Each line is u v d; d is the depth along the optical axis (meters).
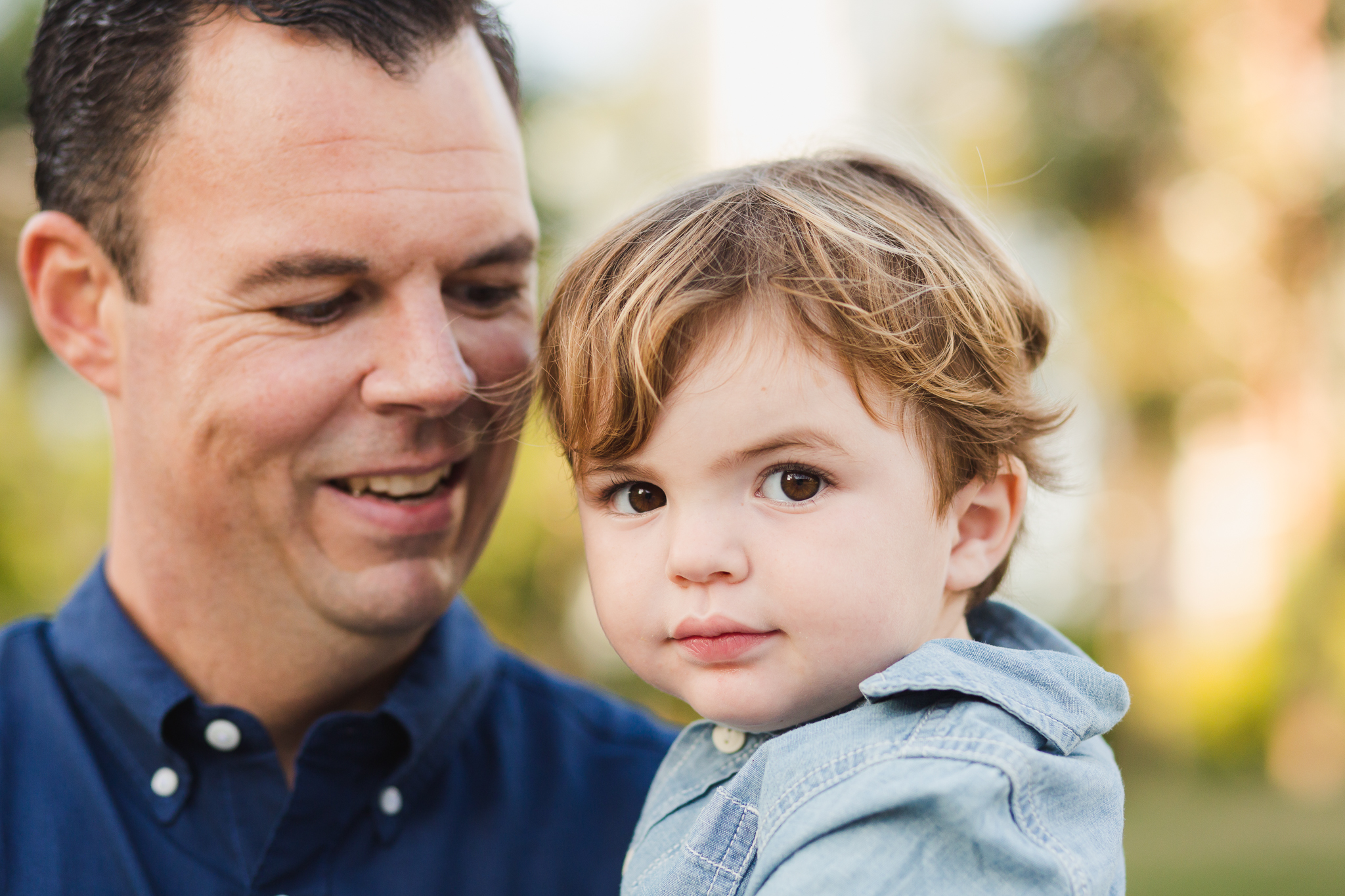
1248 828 7.03
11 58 6.54
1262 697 9.10
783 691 1.10
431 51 1.27
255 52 1.22
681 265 1.15
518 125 1.49
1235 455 10.25
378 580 1.31
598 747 1.62
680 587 1.12
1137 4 9.27
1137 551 9.70
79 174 1.33
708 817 1.14
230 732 1.34
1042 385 1.46
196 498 1.30
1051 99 9.44
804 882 0.98
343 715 1.34
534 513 5.96
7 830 1.31
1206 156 9.29
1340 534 9.16
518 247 1.36
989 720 1.04
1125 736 9.39
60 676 1.43
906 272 1.19
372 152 1.23
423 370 1.25
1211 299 9.34
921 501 1.12
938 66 9.80
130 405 1.34
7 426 6.14
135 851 1.32
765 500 1.10
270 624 1.34
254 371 1.25
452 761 1.49
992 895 0.95
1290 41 9.32
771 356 1.09
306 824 1.34
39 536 6.06
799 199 1.24
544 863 1.48
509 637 6.16
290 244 1.21
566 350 1.22
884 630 1.09
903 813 0.98
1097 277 9.41
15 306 6.57
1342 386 9.45
